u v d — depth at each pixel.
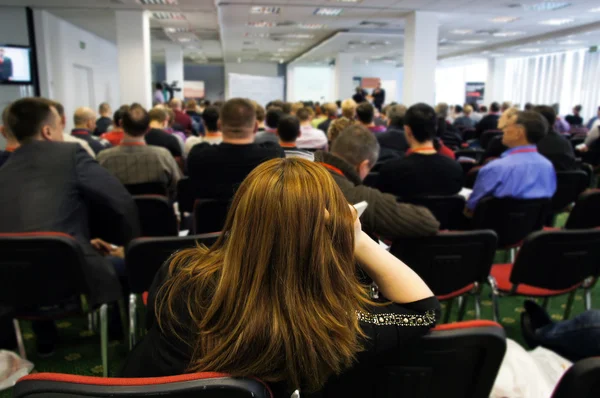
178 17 9.64
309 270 0.65
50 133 1.91
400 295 0.82
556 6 8.51
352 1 8.30
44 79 8.77
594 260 1.85
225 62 21.48
